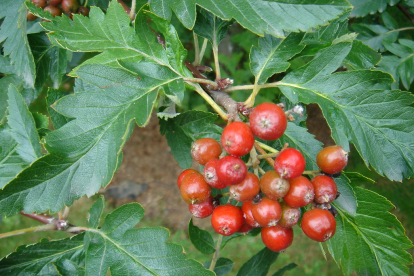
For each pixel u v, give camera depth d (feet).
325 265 1.62
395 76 0.92
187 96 1.66
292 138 0.58
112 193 1.93
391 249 0.55
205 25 0.58
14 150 0.57
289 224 0.45
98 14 0.51
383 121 0.51
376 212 0.54
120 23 0.51
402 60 0.92
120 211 0.59
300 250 1.66
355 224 0.55
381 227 0.54
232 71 1.63
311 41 0.57
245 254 1.67
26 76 0.60
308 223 0.45
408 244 0.53
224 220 0.46
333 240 0.57
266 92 1.48
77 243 0.61
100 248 0.57
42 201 0.45
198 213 0.48
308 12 0.47
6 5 0.64
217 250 0.65
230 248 1.70
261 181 0.43
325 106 0.51
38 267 0.58
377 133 0.51
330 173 0.47
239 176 0.41
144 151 2.10
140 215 0.59
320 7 0.46
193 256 1.71
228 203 0.49
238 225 0.46
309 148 0.57
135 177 1.99
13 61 0.61
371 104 0.51
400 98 0.51
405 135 0.51
